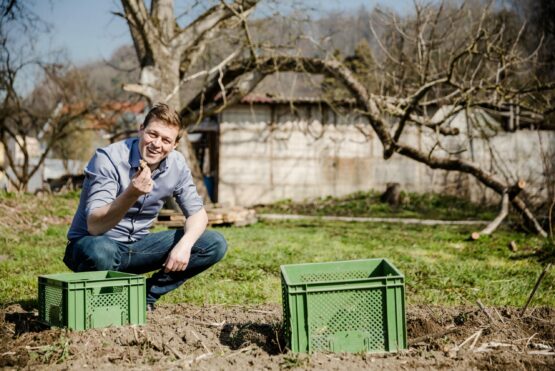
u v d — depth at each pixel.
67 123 25.47
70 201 16.09
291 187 23.09
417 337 3.71
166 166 4.16
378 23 14.77
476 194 22.47
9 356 3.24
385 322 3.33
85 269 4.07
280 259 8.29
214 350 3.44
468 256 9.30
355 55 20.59
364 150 23.17
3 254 8.56
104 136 26.52
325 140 23.08
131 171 4.04
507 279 6.75
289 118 23.05
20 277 6.29
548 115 15.06
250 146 22.97
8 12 17.03
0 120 24.02
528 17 19.72
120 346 3.42
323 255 8.91
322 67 16.14
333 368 3.05
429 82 13.00
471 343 3.56
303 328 3.28
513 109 16.00
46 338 3.49
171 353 3.34
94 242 4.01
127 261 4.31
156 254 4.34
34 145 35.53
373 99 15.05
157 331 3.66
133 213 4.22
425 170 22.83
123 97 26.48
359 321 3.32
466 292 5.82
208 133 25.64
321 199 22.98
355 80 15.46
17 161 34.56
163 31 16.83
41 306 3.93
